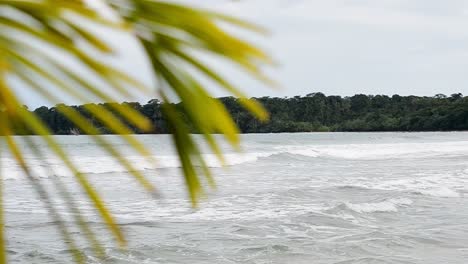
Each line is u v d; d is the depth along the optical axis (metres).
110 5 0.74
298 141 91.56
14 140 0.77
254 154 52.22
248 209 20.36
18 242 14.59
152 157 0.84
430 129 130.00
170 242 14.70
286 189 26.83
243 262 12.99
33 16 0.72
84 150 53.62
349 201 22.86
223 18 0.77
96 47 0.73
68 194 0.86
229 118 0.78
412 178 32.53
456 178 32.16
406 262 12.79
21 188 24.36
